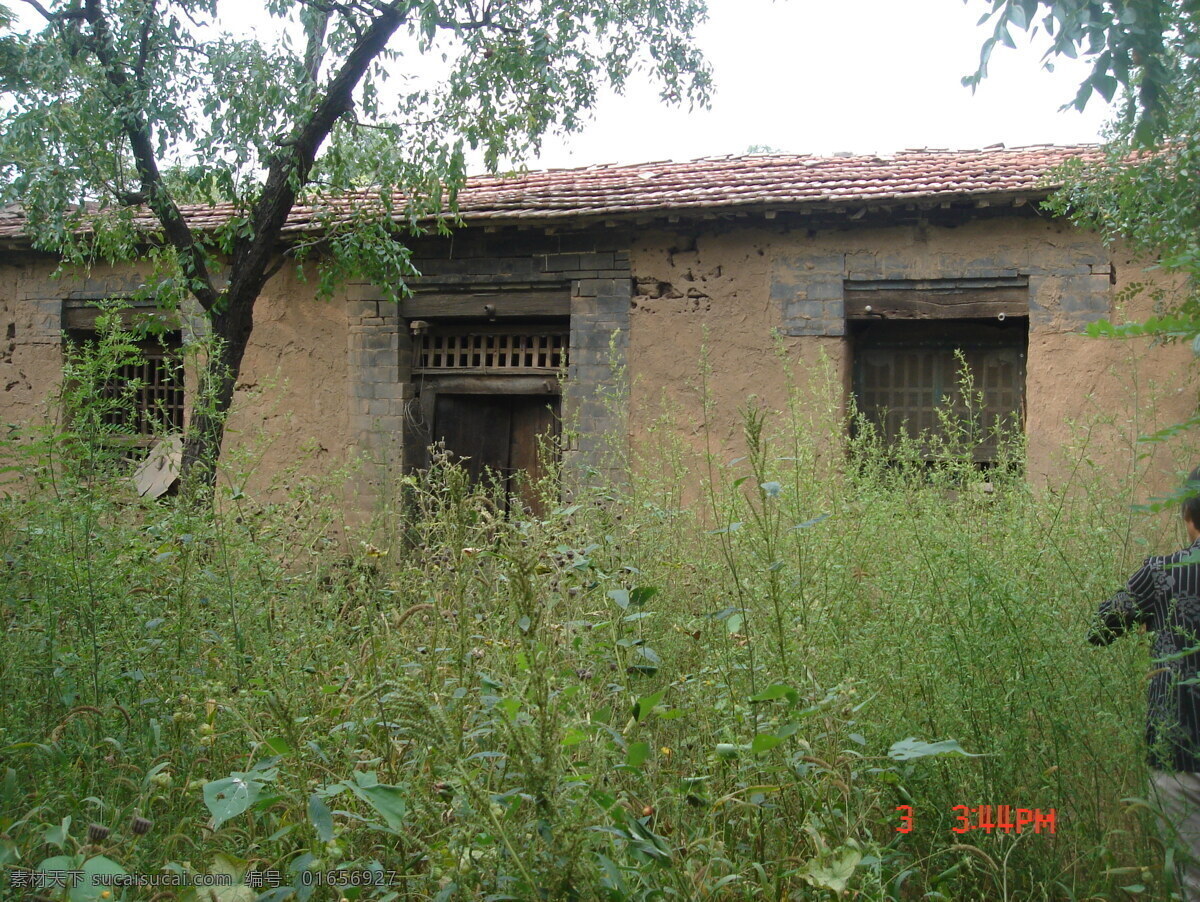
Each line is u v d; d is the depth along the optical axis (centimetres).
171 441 460
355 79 815
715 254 850
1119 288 749
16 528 382
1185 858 284
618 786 288
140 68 779
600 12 872
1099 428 692
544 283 902
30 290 1040
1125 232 682
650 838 242
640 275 869
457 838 223
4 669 333
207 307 827
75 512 367
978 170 823
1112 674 330
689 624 358
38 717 339
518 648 282
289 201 820
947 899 271
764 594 339
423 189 869
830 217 817
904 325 841
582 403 873
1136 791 313
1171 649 311
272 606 370
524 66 837
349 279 941
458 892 226
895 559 397
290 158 798
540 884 217
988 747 322
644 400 862
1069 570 364
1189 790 296
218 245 884
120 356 469
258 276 821
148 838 270
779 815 289
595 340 877
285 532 425
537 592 308
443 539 346
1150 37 404
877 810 307
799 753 270
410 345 955
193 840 284
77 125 776
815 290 823
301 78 798
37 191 785
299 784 230
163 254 837
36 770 312
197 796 286
